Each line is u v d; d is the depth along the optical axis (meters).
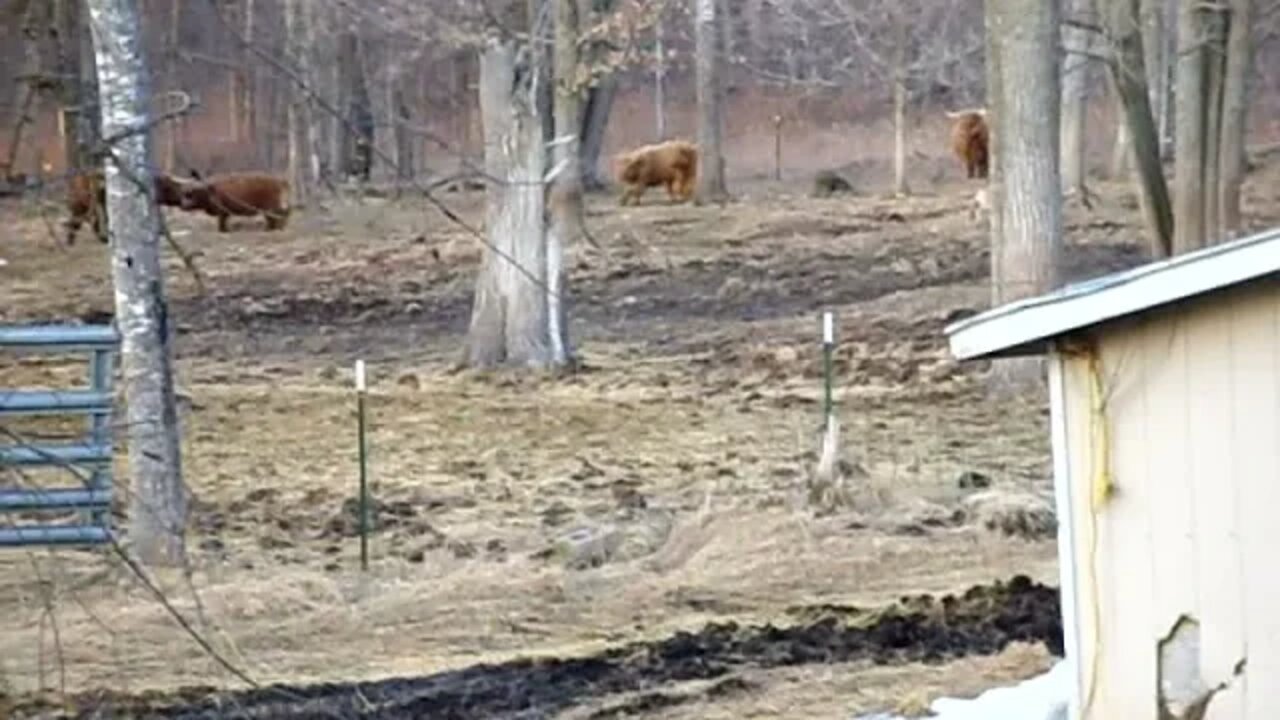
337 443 29.88
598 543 22.47
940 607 19.45
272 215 29.30
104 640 18.42
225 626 19.23
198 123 33.91
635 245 52.31
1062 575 11.98
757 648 18.47
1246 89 36.47
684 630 19.27
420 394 34.31
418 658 18.44
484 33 33.34
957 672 17.17
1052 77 31.97
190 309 41.62
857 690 16.83
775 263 49.78
